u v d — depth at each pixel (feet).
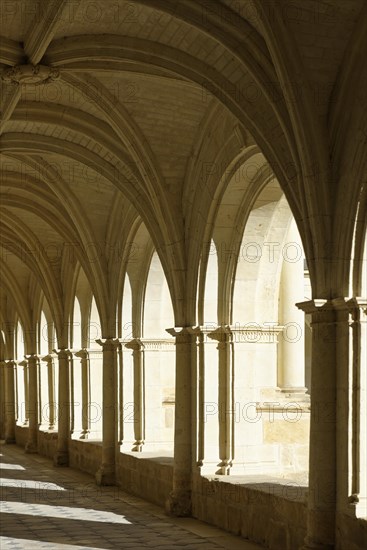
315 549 40.14
